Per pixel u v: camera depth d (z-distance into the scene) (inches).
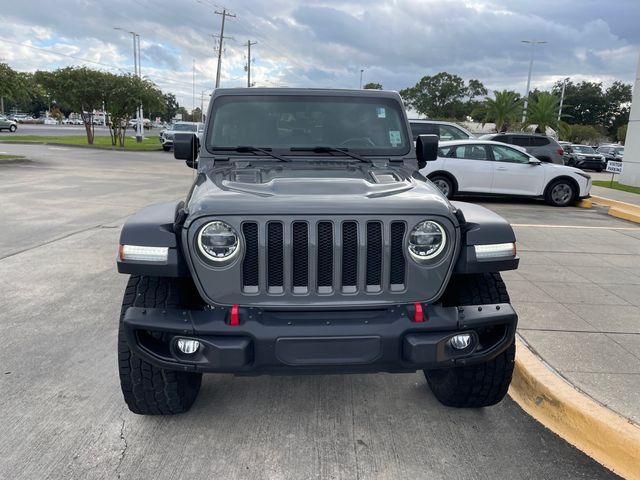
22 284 234.7
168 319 109.3
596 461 119.6
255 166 150.6
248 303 108.7
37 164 807.1
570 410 129.2
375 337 108.0
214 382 153.0
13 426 128.5
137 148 1300.4
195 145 166.6
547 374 144.8
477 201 536.1
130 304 117.6
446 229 111.3
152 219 115.1
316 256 107.5
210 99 165.2
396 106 168.4
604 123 4077.3
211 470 114.1
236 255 106.8
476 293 122.6
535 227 373.1
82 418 132.5
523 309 198.8
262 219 106.5
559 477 113.8
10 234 328.8
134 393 123.9
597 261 276.1
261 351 107.3
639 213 443.2
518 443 125.6
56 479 110.1
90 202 456.1
